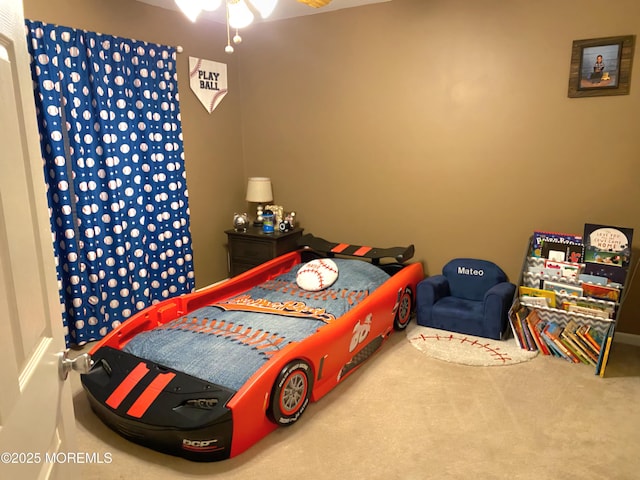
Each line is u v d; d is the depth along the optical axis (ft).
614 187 10.73
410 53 12.35
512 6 11.00
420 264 12.82
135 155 11.76
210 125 14.05
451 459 7.32
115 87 11.12
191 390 7.25
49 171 10.12
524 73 11.16
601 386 9.30
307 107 14.10
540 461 7.25
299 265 13.07
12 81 3.02
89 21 10.54
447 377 9.71
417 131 12.67
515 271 12.14
